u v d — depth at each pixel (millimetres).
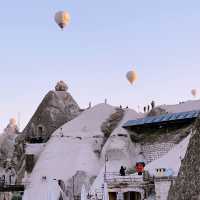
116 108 108625
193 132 27531
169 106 101312
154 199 62188
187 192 25828
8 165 113375
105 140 99500
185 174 26547
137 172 74750
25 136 114562
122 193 69812
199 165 25891
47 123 114000
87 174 89312
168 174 62156
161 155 86875
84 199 53969
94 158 94625
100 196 72750
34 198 87312
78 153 95000
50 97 118625
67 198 86688
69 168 92125
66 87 124062
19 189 91875
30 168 102812
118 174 80688
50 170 92812
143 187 66375
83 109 122438
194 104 98062
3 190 90438
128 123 96250
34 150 105562
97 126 102625
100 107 108438
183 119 86938
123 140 92750
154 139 90688
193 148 26812
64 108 117688
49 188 56906
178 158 72562
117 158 89938
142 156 90500
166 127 91375
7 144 125188
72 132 101562
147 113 104000
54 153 97188
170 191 27516
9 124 137375
